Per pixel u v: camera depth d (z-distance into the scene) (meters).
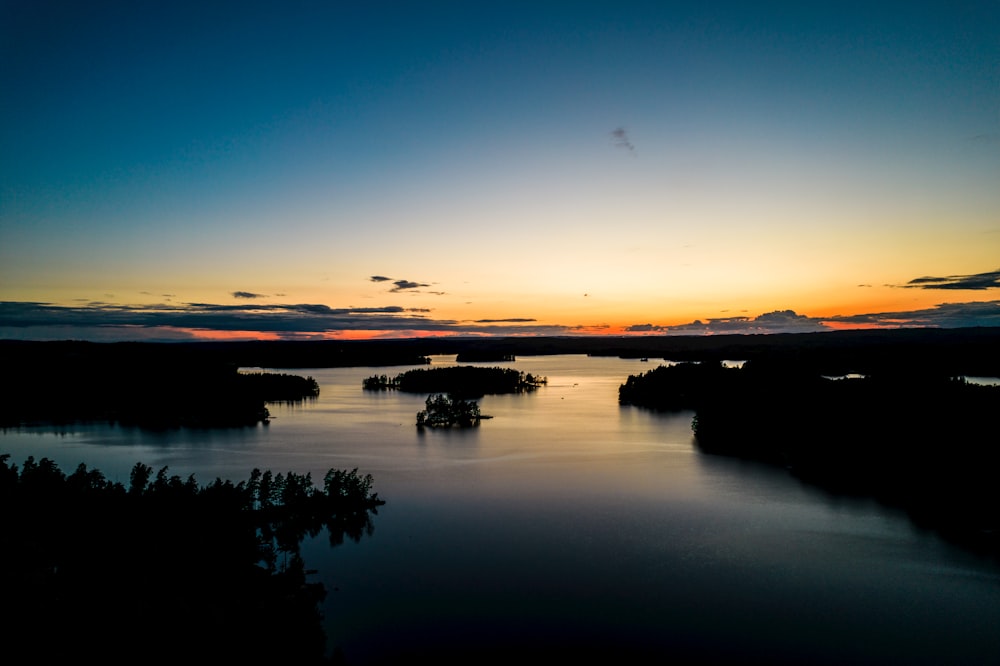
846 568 70.94
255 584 63.62
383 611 61.22
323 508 93.31
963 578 68.00
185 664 48.28
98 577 59.91
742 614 60.91
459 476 115.38
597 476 114.25
